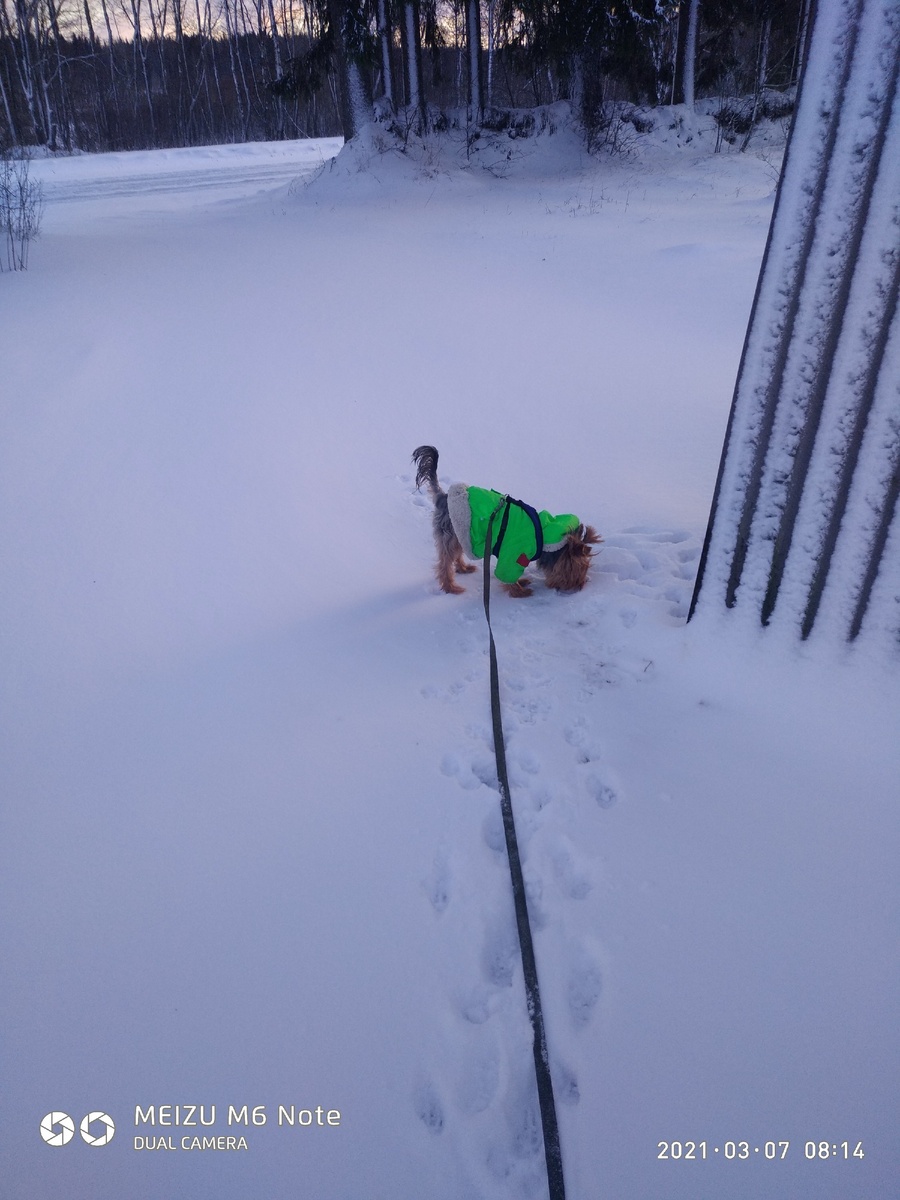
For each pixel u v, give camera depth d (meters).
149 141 40.25
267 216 17.47
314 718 3.87
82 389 7.55
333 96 40.25
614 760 3.47
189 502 5.82
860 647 3.39
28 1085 2.38
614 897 2.86
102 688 4.09
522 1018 2.53
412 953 2.74
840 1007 2.45
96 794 3.44
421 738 3.71
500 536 4.41
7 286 11.26
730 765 3.35
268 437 6.82
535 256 12.48
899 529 3.23
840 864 2.88
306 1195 2.13
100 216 18.20
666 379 7.60
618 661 4.10
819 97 3.08
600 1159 2.16
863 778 3.17
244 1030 2.52
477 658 4.27
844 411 3.28
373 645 4.42
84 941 2.81
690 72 22.72
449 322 9.52
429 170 19.62
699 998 2.52
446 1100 2.33
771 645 3.65
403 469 6.40
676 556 4.88
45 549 5.20
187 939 2.81
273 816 3.31
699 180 18.42
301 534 5.51
